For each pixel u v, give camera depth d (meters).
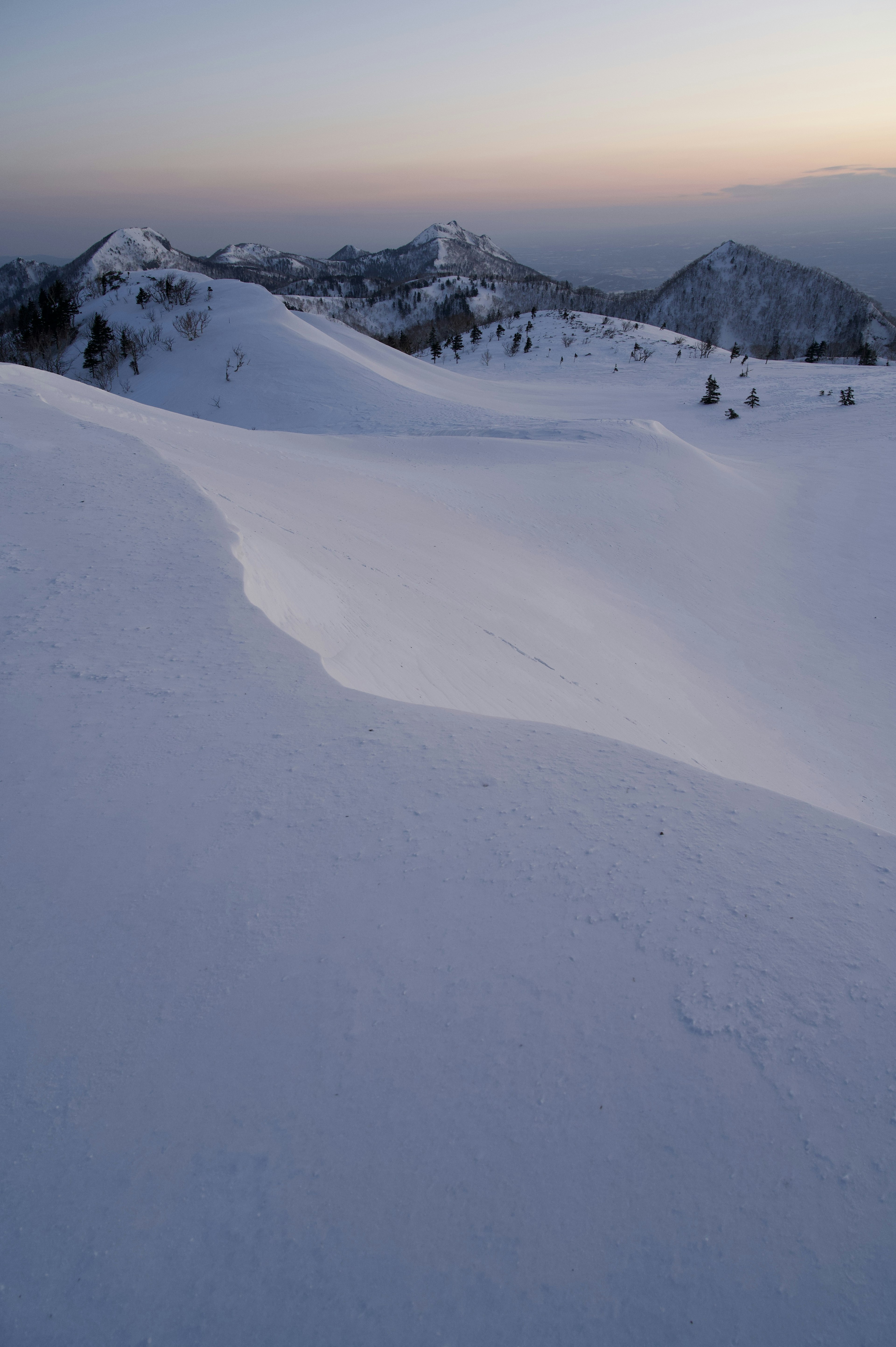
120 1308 1.93
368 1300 1.93
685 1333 1.85
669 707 11.99
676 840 3.44
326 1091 2.41
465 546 17.00
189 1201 2.14
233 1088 2.43
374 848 3.38
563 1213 2.09
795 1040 2.51
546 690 9.45
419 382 59.84
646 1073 2.43
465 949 2.88
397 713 4.55
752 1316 1.87
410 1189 2.15
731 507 27.30
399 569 12.41
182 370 55.41
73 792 3.74
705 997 2.67
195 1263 2.01
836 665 17.39
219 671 4.91
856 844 3.45
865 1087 2.36
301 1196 2.14
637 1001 2.66
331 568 9.98
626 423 33.50
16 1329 1.89
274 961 2.85
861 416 45.91
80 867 3.29
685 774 4.02
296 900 3.12
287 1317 1.90
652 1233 2.04
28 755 4.01
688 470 29.47
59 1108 2.38
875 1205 2.08
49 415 11.25
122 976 2.81
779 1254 1.99
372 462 26.14
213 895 3.14
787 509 28.83
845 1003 2.63
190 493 8.23
